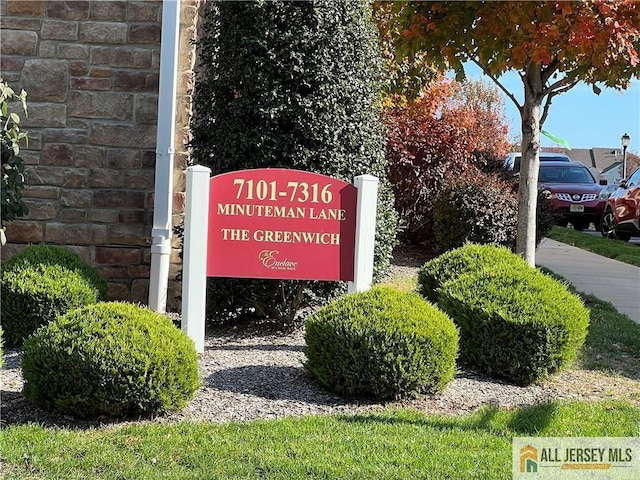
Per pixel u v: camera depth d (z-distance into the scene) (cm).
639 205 1611
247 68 663
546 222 1198
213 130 687
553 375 593
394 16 827
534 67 748
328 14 670
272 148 672
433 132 1245
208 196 609
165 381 461
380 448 419
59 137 787
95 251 793
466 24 721
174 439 423
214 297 703
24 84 784
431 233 1258
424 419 472
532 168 762
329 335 516
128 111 788
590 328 765
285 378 550
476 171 1190
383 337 507
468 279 617
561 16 639
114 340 460
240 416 475
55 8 780
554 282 621
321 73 668
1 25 779
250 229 617
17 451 400
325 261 623
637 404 527
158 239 752
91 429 443
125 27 783
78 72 785
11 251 788
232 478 377
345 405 502
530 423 469
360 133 708
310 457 403
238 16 670
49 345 463
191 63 796
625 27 645
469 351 591
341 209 625
